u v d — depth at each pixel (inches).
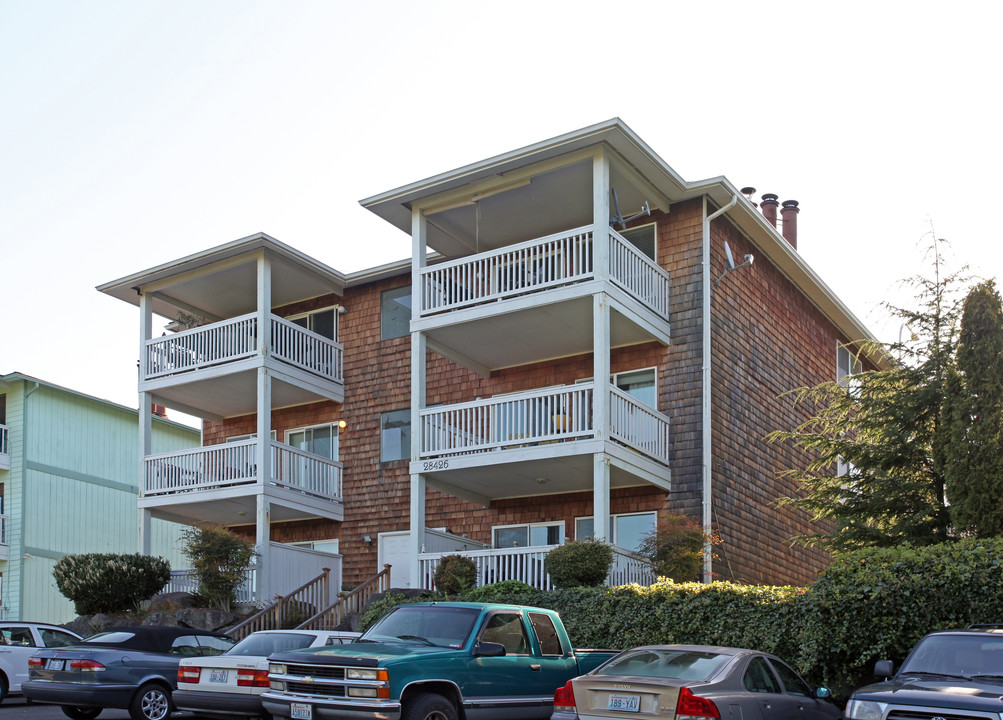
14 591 1222.3
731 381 871.1
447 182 849.5
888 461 752.3
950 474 662.5
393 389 1021.2
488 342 895.1
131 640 586.2
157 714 569.3
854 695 365.4
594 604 629.0
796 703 413.4
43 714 629.9
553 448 775.1
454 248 963.3
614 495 861.8
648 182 848.3
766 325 948.6
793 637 536.7
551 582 709.3
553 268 905.5
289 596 845.2
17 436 1270.9
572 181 836.0
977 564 489.7
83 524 1327.5
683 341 853.2
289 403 1078.4
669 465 834.8
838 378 1096.8
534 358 935.7
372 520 999.6
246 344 994.1
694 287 857.5
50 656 569.0
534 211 891.4
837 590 521.7
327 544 1021.8
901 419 748.6
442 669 436.8
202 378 999.0
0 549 1221.7
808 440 816.3
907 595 501.0
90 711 602.9
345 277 1046.4
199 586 922.7
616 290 791.1
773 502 912.9
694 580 751.7
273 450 954.1
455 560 770.8
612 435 767.7
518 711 462.9
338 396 1046.4
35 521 1261.1
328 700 421.1
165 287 1059.9
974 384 672.4
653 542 755.4
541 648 489.4
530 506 915.4
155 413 1480.1
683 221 876.6
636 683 382.9
